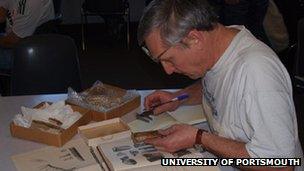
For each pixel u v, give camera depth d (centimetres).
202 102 141
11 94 193
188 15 98
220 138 111
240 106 105
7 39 288
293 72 244
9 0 285
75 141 126
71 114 136
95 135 126
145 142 119
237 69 105
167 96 149
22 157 118
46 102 150
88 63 432
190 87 155
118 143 121
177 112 146
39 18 291
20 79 191
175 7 99
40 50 191
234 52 108
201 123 140
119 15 475
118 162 110
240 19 288
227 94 110
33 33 292
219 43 110
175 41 100
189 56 105
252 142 103
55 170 110
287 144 99
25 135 129
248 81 101
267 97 98
